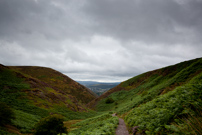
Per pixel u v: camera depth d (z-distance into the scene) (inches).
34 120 1055.0
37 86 2025.1
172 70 2272.4
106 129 404.5
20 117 954.1
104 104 2930.6
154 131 235.6
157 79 2237.9
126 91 3142.2
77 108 2116.1
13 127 717.9
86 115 1935.3
